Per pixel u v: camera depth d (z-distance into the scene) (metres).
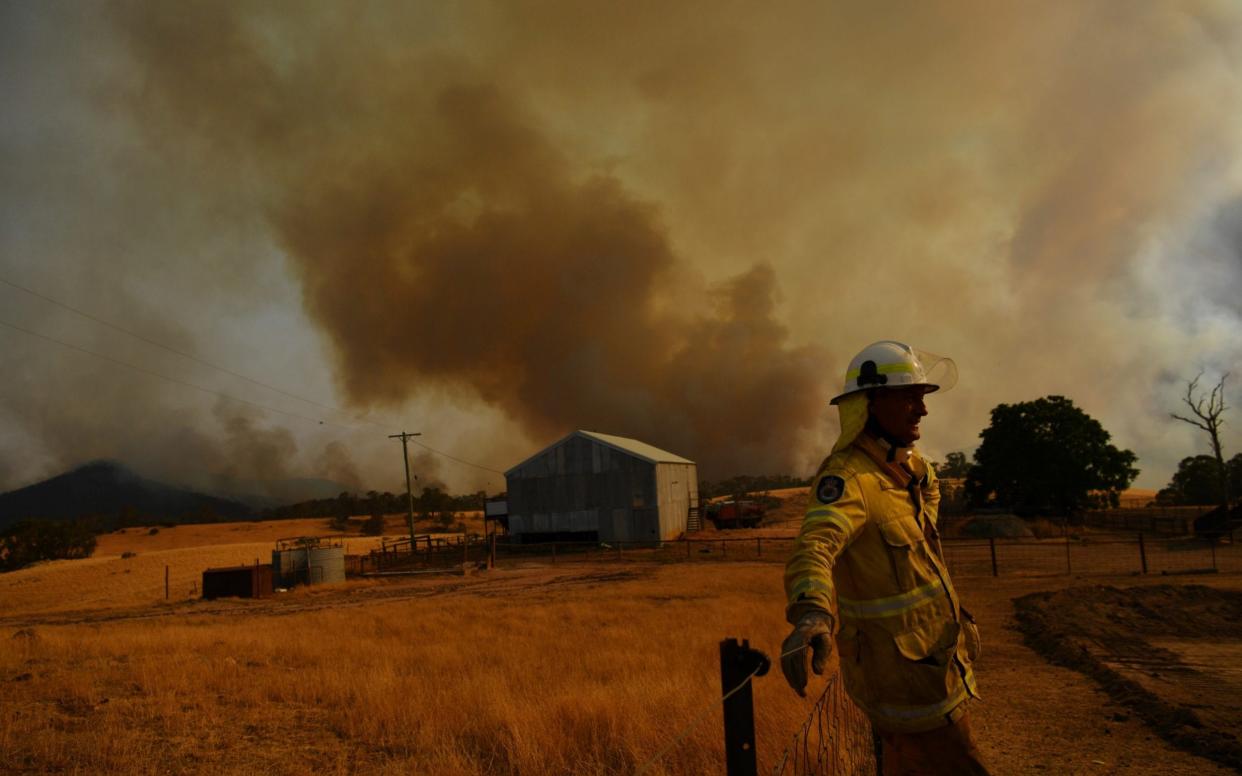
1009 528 49.25
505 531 63.34
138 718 8.09
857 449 2.22
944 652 2.12
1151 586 19.92
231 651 12.97
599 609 20.27
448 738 7.01
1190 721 7.05
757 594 24.03
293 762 6.57
